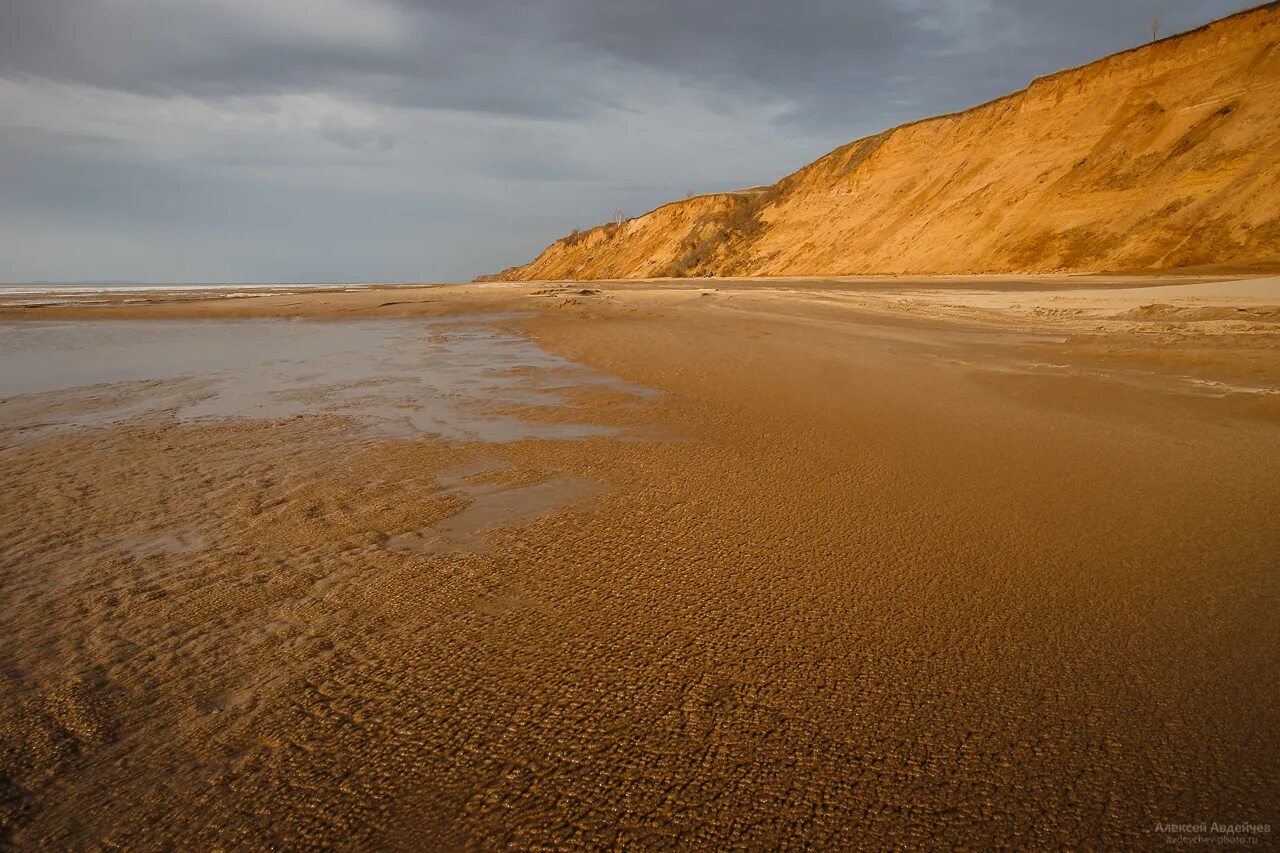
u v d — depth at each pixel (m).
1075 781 1.78
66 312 21.62
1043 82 46.84
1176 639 2.44
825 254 59.12
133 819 1.70
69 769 1.89
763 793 1.76
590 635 2.55
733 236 76.19
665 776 1.83
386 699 2.19
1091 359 8.97
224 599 2.89
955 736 1.96
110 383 8.63
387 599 2.87
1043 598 2.77
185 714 2.12
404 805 1.74
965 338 11.70
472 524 3.74
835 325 14.42
